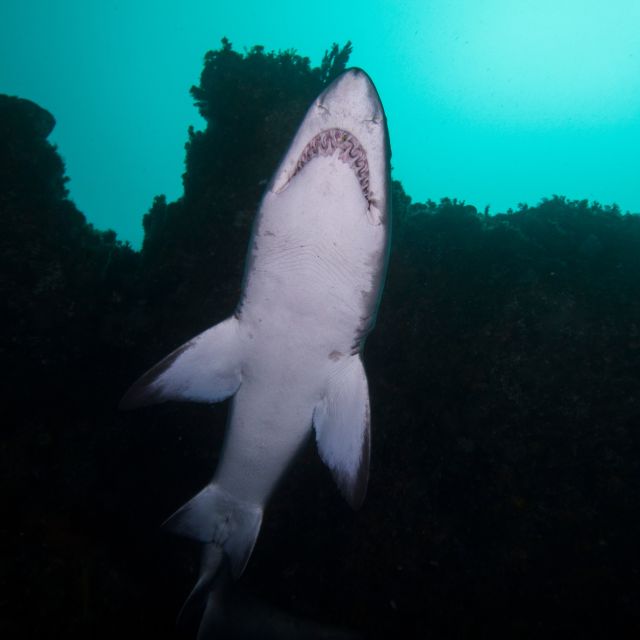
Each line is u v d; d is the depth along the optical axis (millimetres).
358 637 1594
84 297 1945
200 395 1227
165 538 1912
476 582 1669
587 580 1570
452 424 1857
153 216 2383
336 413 1165
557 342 1835
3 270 1824
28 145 2023
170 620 1619
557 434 1760
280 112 2025
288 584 1800
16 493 1572
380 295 1037
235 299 1904
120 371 1990
